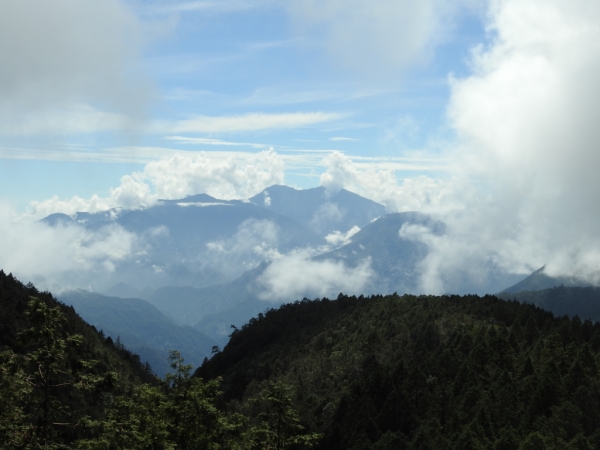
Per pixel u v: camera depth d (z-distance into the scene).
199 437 48.41
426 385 128.88
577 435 87.31
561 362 121.50
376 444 108.69
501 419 105.06
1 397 40.75
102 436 44.09
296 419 60.88
